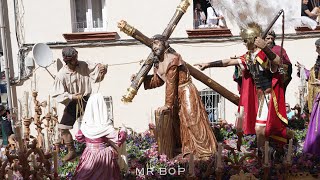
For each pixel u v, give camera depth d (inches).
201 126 216.5
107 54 366.3
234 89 387.9
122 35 365.7
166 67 215.2
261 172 200.8
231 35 378.9
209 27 381.1
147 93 378.0
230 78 386.3
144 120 381.1
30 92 360.2
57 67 360.2
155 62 221.3
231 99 249.1
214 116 391.5
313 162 228.7
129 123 380.2
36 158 186.7
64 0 354.6
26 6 351.6
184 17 370.3
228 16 228.1
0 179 175.5
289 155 198.1
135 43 366.6
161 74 220.1
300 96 370.9
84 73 249.9
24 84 359.6
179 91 220.4
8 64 356.5
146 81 231.6
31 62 355.6
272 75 217.6
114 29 365.1
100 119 200.8
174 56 215.5
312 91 269.9
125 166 216.4
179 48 375.9
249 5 217.5
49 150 236.1
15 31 353.4
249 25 219.1
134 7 364.8
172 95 217.0
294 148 247.4
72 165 237.0
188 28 373.1
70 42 358.3
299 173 216.2
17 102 360.8
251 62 220.2
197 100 219.5
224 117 390.6
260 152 215.3
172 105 220.5
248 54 222.4
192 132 216.2
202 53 379.2
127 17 365.7
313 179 211.2
